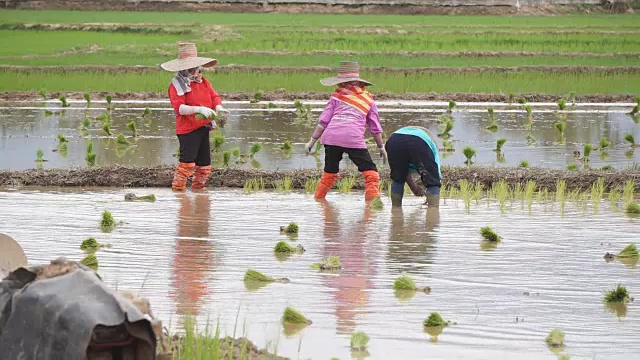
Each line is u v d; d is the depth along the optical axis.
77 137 41.66
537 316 17.03
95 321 10.61
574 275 19.89
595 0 128.25
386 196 29.73
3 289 11.67
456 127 45.88
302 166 35.06
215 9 119.69
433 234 23.81
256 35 89.94
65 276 11.24
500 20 114.12
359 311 17.16
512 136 43.22
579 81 65.19
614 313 17.28
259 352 14.31
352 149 28.19
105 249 21.62
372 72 67.56
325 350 15.04
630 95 58.34
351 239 23.16
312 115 49.81
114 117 48.47
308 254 21.50
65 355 10.63
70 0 118.50
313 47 81.50
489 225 25.00
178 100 29.61
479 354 14.96
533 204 28.25
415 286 18.70
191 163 30.05
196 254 21.30
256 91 57.97
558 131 44.75
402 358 14.73
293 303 17.59
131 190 30.38
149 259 20.73
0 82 61.25
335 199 28.98
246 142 40.72
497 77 66.56
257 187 30.81
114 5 118.75
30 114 49.38
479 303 17.78
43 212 26.02
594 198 28.94
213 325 16.05
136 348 11.07
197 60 29.69
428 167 26.95
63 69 66.56
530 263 20.89
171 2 119.44
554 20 115.31
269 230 24.06
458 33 94.19
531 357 14.85
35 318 10.97
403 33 94.44
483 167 32.69
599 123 47.81
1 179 31.00
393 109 52.50
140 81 62.53
